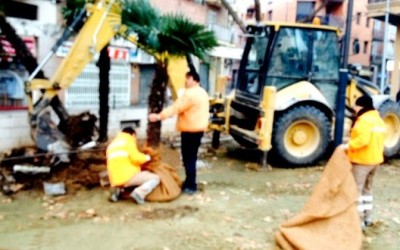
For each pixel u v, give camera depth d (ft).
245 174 28.81
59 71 26.63
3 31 28.60
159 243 17.62
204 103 23.39
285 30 31.12
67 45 41.16
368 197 19.95
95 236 18.20
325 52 31.83
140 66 62.13
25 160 27.81
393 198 24.86
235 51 77.15
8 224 19.43
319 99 30.66
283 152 30.22
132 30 24.66
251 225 19.90
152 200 22.41
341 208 17.26
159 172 23.09
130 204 22.13
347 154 18.94
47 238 17.93
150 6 25.45
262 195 24.49
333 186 17.49
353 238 16.89
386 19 53.26
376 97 33.19
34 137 26.68
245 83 33.60
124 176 22.02
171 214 20.83
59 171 26.14
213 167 30.48
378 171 31.04
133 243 17.58
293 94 30.04
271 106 29.17
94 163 27.30
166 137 40.52
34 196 23.26
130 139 22.50
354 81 33.12
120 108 45.09
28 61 29.01
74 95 49.21
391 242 18.58
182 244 17.56
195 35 24.41
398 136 33.81
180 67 27.99
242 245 17.67
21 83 37.35
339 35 31.99
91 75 50.65
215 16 102.01
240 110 33.27
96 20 26.84
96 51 26.94
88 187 24.67
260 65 32.17
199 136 23.48
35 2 39.55
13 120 32.94
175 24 24.12
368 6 57.41
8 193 23.50
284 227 17.94
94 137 31.12
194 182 23.98
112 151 22.24
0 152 31.09
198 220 20.20
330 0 150.61
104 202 22.39
